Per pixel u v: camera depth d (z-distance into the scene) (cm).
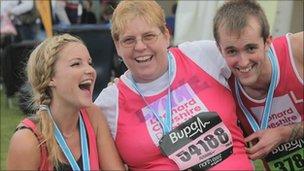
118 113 290
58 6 1088
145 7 282
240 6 278
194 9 659
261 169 518
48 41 273
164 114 285
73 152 273
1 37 1011
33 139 263
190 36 665
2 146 669
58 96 270
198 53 301
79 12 1123
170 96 289
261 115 307
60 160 267
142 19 279
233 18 273
